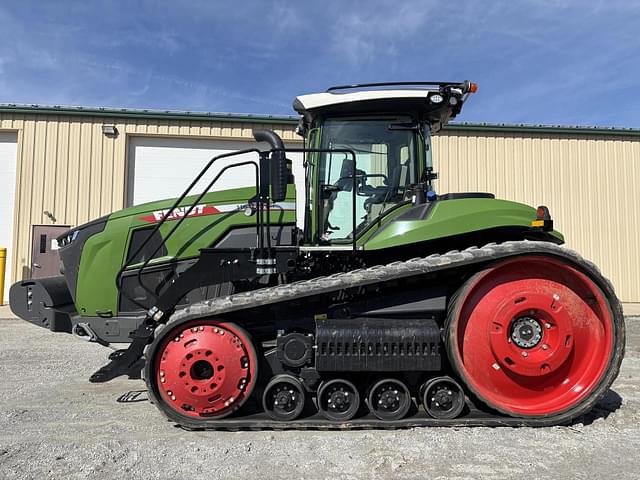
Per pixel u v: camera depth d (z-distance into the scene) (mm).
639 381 4902
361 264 3959
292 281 3963
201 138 11383
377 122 4156
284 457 2979
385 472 2775
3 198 10922
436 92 3943
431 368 3447
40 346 6852
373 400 3512
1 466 2852
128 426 3553
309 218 4012
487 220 3717
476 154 11867
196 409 3469
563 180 12031
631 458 2986
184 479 2695
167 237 3943
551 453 3053
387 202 4082
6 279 10719
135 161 11234
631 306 11391
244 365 3492
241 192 4148
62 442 3230
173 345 3492
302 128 4719
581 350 3645
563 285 3662
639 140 12227
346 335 3457
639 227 12141
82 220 10859
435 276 3697
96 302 4066
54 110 10812
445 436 3312
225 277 3660
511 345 3539
